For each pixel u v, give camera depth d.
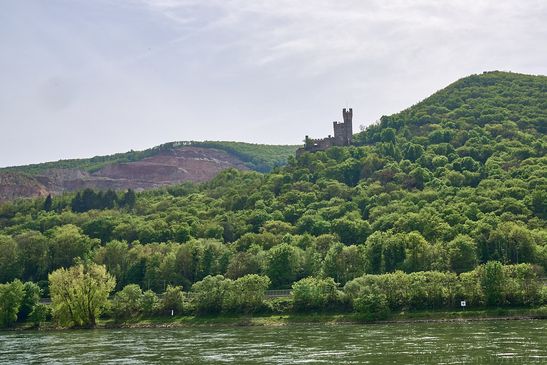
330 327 164.12
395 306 176.62
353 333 144.12
